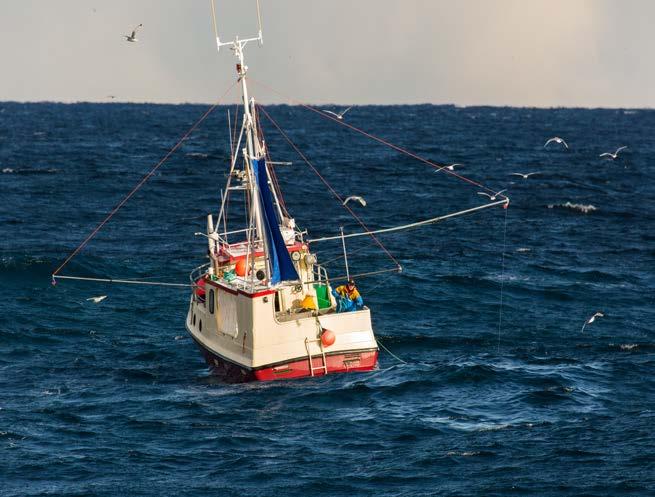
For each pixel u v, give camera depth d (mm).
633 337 89625
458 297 105250
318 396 69812
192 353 85375
